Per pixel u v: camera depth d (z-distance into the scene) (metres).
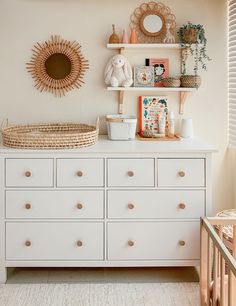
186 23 3.69
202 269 2.32
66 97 3.72
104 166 3.11
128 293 3.01
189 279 3.24
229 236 2.75
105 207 3.14
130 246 3.16
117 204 3.14
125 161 3.11
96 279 3.24
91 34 3.66
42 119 3.72
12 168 3.10
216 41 3.71
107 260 3.17
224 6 3.69
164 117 3.69
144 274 3.33
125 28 3.66
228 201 3.82
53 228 3.15
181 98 3.72
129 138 3.51
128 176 3.12
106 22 3.66
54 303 2.87
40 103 3.71
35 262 3.17
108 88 3.52
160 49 3.69
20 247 3.16
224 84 3.75
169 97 3.75
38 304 2.85
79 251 3.17
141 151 3.08
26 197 3.12
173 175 3.12
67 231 3.15
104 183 3.12
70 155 3.09
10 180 3.11
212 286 2.23
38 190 3.12
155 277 3.28
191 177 3.12
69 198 3.13
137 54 3.69
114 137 3.49
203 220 2.29
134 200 3.13
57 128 3.63
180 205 3.13
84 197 3.13
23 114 3.71
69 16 3.65
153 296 2.96
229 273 1.82
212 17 3.69
